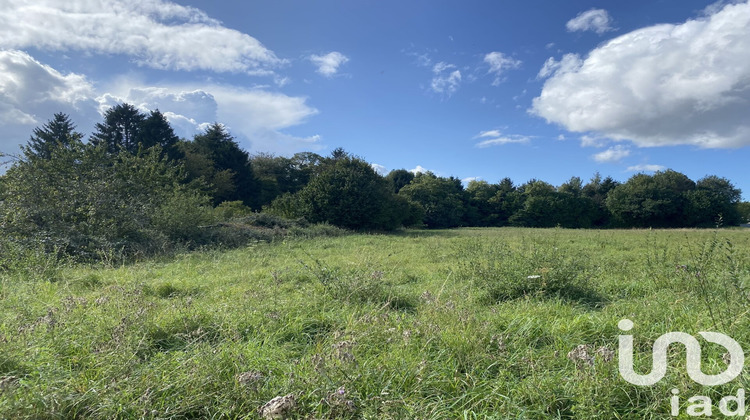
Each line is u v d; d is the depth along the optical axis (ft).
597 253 35.29
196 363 8.77
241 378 8.05
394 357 9.56
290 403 7.29
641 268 23.53
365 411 7.30
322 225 72.69
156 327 11.96
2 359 8.92
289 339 12.13
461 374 9.05
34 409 7.02
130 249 36.17
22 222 34.09
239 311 13.58
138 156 51.49
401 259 33.01
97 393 7.61
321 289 17.93
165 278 24.22
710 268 17.87
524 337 11.17
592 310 14.87
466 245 38.58
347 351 9.18
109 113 120.67
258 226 64.13
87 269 27.48
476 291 18.31
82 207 37.52
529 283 17.31
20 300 15.74
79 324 11.91
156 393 7.97
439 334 10.81
